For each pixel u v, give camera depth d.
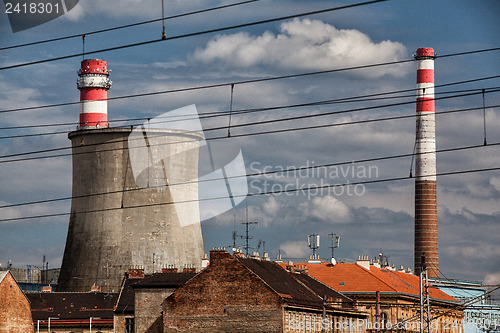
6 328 88.06
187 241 137.38
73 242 138.25
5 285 88.44
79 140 139.00
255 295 83.94
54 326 98.75
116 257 134.25
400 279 121.75
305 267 110.31
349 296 109.75
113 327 97.56
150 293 90.69
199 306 85.44
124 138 136.25
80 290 134.38
